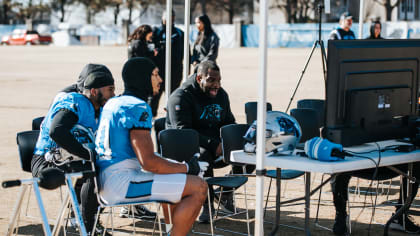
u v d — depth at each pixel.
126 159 3.90
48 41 51.22
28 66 23.58
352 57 3.93
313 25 40.12
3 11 65.19
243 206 5.77
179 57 9.89
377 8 47.69
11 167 7.28
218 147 5.31
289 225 5.18
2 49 39.75
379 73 4.09
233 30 43.75
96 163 3.98
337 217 4.92
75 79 18.36
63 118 4.33
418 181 4.59
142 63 4.06
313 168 3.78
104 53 32.41
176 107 5.32
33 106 12.69
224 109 5.61
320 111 6.51
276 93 14.52
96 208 4.59
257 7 57.25
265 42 3.67
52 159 4.60
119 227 5.13
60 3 63.00
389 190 6.28
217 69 5.32
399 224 5.04
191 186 3.87
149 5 60.47
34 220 5.29
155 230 5.05
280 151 4.07
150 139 3.85
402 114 4.30
